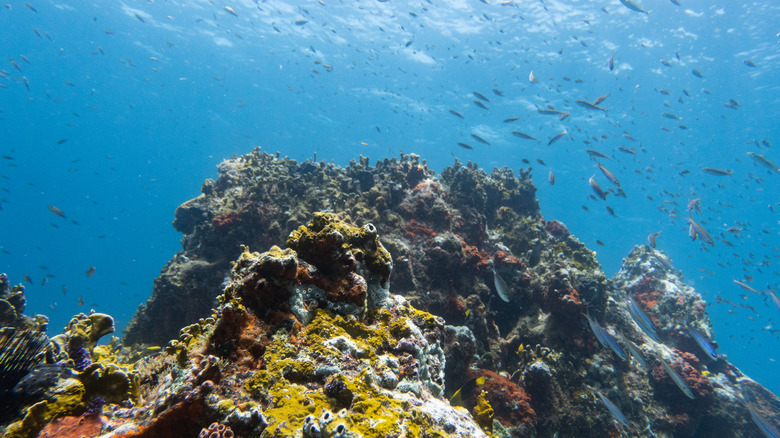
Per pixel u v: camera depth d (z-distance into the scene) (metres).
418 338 3.20
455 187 10.70
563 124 38.38
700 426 9.87
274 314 2.67
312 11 31.84
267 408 2.05
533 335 8.45
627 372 8.87
